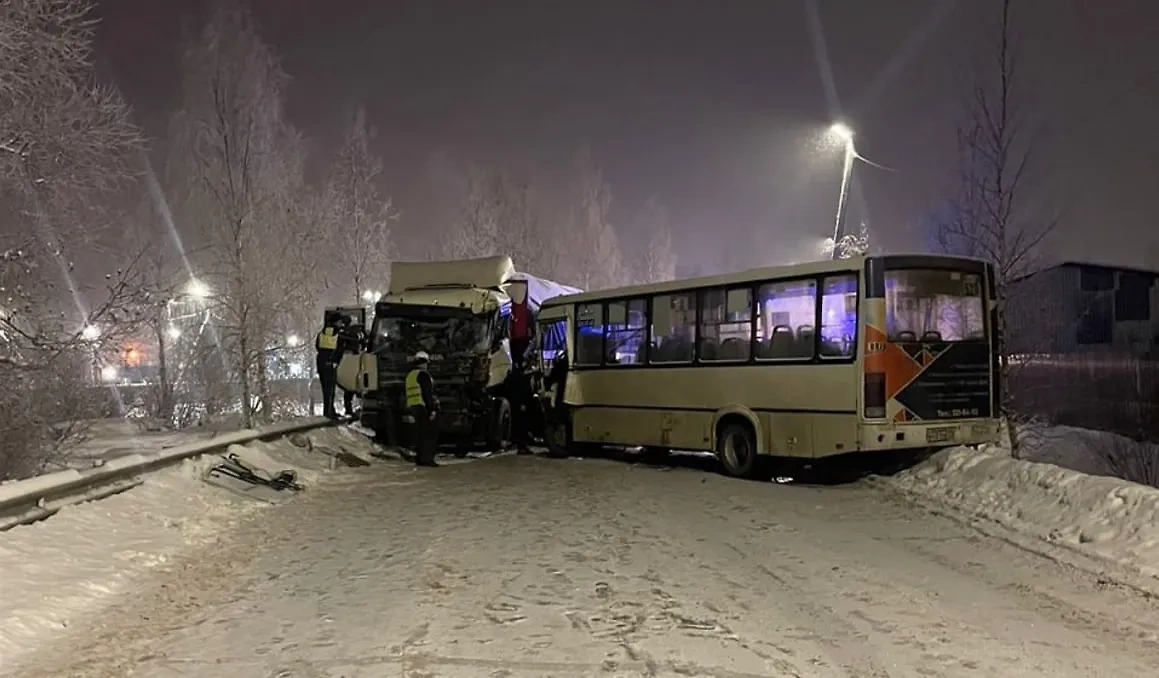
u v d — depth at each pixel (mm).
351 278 27562
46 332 12375
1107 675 5645
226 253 20000
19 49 11719
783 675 5758
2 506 8516
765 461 15375
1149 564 7758
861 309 12938
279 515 12109
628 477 15492
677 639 6523
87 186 12828
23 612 7066
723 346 15258
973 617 6902
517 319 20609
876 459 14555
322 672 5965
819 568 8578
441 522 11516
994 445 13594
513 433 20609
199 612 7531
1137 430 21922
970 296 13547
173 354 22422
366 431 21703
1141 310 26031
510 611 7340
